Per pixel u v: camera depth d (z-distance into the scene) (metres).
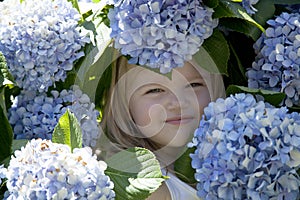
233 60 2.18
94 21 2.05
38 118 2.02
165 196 2.05
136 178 1.86
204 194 1.87
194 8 1.93
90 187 1.71
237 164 1.81
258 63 2.08
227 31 2.15
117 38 1.94
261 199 1.80
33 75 1.98
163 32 1.90
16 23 1.97
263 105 1.88
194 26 1.93
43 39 1.95
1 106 1.99
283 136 1.81
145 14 1.89
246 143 1.83
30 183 1.68
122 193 1.85
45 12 1.99
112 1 1.96
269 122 1.81
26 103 2.06
